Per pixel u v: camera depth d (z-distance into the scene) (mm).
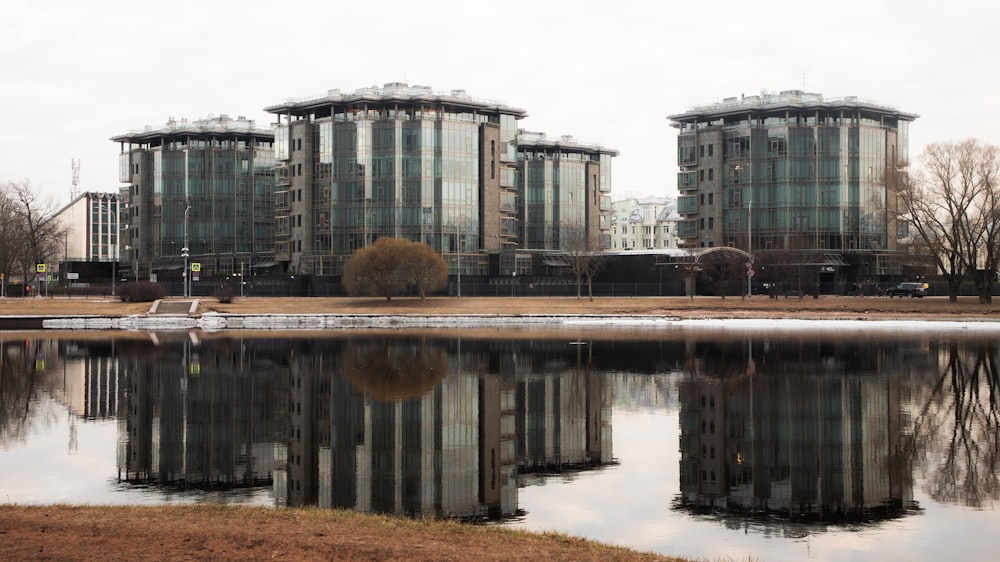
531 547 23312
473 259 192375
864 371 70812
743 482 38406
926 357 79688
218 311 140500
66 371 73500
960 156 136625
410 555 21906
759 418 52562
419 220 186625
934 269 160625
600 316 127000
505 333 110812
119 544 22016
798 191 198000
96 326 123125
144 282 151750
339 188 189000
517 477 39500
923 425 50094
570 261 179875
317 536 23266
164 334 112500
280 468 41250
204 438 47781
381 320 128375
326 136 190125
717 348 88875
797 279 155750
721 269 149750
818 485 37781
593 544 24359
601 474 40000
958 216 135125
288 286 181125
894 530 31219
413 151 187500
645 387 64188
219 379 68812
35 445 45625
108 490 36531
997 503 34750
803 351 85188
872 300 140375
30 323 122562
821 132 197125
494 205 198875
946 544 29547
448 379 68625
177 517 25188
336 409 56156
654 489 37281
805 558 28094
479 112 199625
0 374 71812
